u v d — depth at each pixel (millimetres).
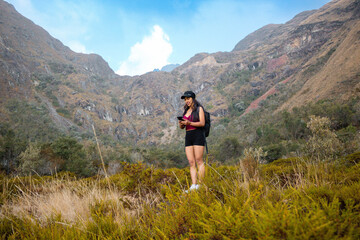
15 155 32531
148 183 3740
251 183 2359
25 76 191250
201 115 3002
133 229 1893
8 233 2191
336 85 88938
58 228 1989
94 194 3322
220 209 1338
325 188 1855
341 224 979
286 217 979
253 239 1074
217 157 61844
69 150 31297
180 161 78062
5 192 3568
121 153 61312
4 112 125688
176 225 1602
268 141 65375
